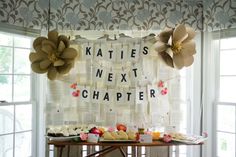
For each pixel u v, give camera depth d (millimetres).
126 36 2758
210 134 2875
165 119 2746
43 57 2572
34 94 2906
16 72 2814
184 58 2584
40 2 2727
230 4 2600
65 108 2756
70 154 2832
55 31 2584
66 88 2758
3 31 2549
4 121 2705
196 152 2918
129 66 2750
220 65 2891
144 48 2732
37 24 2701
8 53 2754
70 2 2814
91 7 2826
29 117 2887
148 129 2744
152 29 2842
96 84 2760
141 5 2848
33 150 2875
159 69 2736
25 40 2883
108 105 2756
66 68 2568
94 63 2754
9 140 2736
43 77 2879
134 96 2730
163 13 2854
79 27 2809
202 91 2924
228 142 2816
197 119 2939
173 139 2502
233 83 2799
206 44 2891
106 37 2766
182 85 3016
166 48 2562
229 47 2836
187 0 2875
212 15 2742
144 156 2883
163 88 2738
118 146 2420
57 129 2623
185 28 2535
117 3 2836
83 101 2752
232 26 2584
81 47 2754
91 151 2865
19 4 2604
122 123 2746
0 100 2682
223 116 2857
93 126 2711
